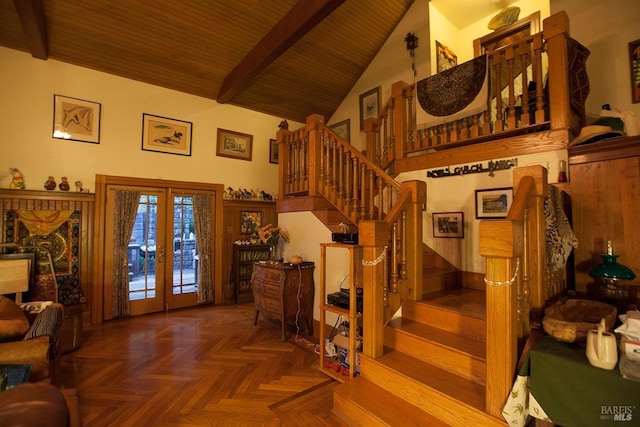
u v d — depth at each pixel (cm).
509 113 289
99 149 430
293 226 417
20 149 379
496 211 296
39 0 327
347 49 529
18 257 353
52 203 398
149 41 420
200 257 508
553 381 137
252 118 580
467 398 172
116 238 438
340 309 264
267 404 228
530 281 193
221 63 480
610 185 219
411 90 375
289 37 385
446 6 471
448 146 343
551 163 262
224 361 300
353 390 212
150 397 236
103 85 437
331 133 361
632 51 300
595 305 183
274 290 364
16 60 379
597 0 323
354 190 330
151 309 469
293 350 327
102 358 305
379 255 226
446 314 237
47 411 92
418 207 264
